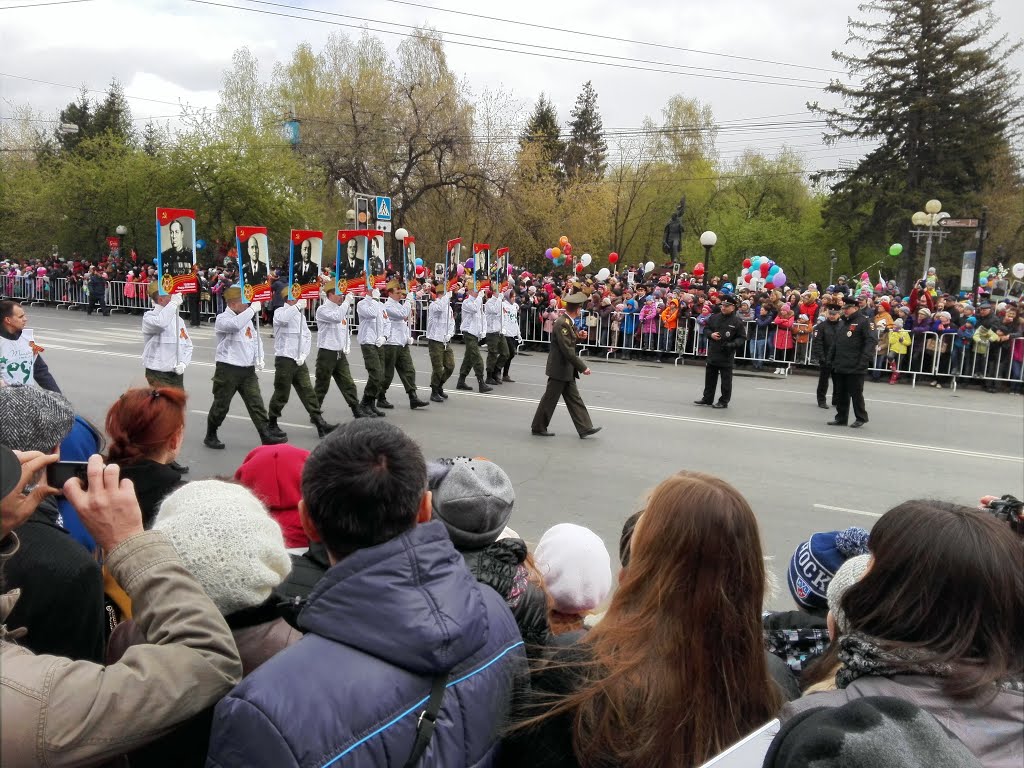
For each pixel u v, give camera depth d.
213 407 8.86
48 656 1.42
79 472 2.21
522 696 1.74
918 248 39.00
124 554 1.60
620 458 8.81
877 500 7.48
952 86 38.38
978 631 1.48
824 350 12.51
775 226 44.53
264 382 13.73
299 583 2.03
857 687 1.51
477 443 9.40
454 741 1.53
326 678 1.42
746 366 17.83
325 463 1.62
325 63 34.09
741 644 1.71
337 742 1.37
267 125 32.56
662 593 1.73
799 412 12.26
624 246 49.12
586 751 1.65
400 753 1.42
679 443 9.68
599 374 16.11
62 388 11.96
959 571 1.49
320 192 32.44
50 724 1.30
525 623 2.18
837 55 40.41
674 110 48.41
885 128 39.53
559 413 11.57
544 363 17.75
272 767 1.34
